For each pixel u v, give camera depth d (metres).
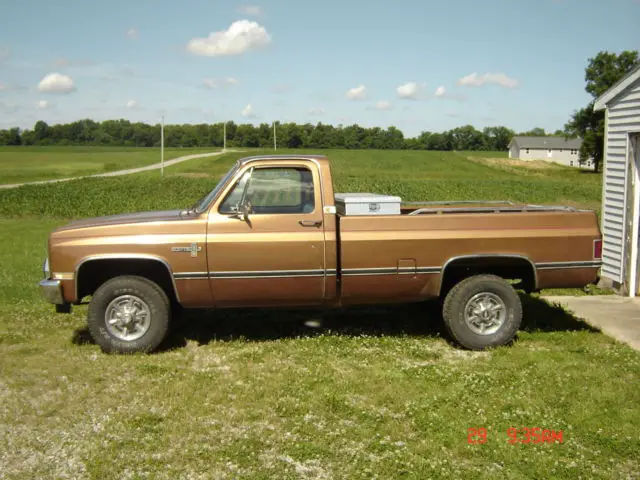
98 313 6.03
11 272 10.95
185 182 47.78
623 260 8.81
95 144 167.88
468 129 162.38
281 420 4.58
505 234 6.25
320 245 6.06
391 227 6.16
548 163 105.69
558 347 6.35
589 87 77.06
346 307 8.00
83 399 4.97
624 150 8.88
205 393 5.05
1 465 3.93
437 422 4.50
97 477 3.76
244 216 5.97
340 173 74.25
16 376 5.48
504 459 4.00
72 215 25.50
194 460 3.97
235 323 7.25
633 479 3.78
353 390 5.14
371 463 3.93
